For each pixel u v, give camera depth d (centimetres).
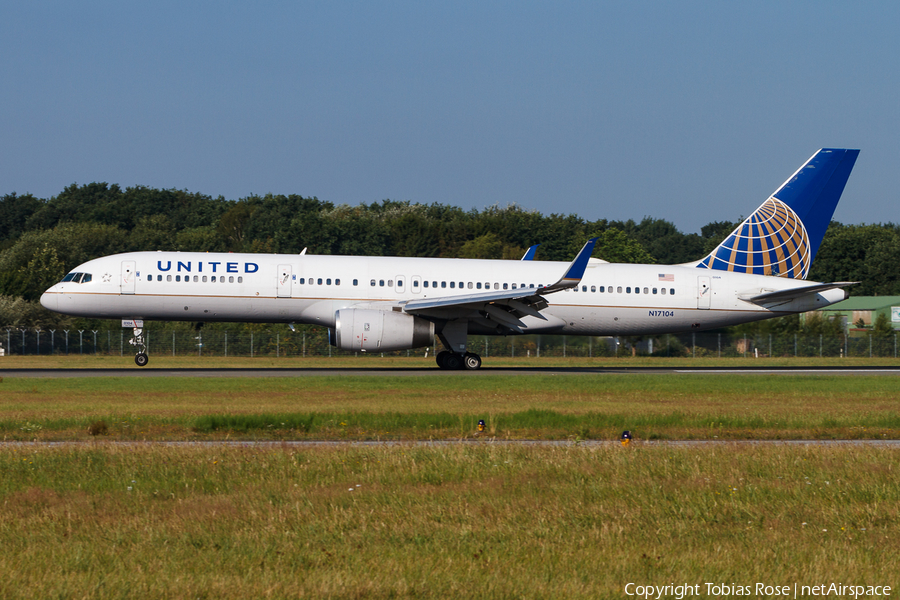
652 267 16862
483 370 16525
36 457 5950
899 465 6050
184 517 4425
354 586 3388
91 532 4156
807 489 5281
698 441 7594
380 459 6009
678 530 4372
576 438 7450
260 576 3512
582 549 3984
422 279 15600
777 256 17550
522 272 16025
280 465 5744
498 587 3419
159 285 15162
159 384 12275
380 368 17200
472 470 5678
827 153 17650
